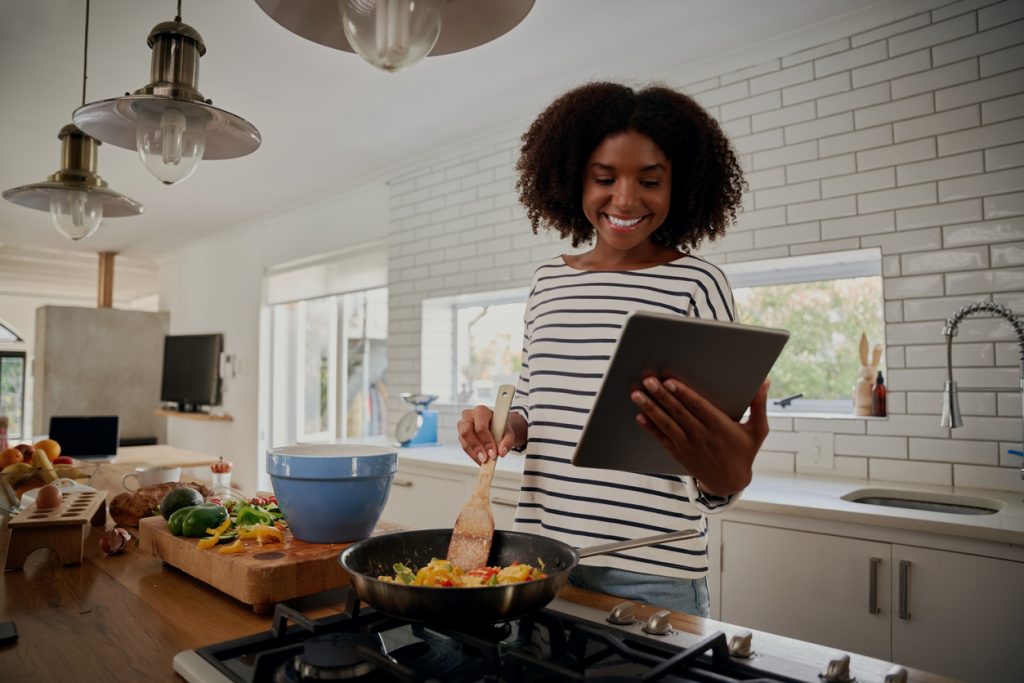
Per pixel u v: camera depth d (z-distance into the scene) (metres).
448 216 3.95
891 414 2.32
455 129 3.67
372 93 3.22
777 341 0.67
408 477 3.18
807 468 2.49
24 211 5.41
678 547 1.00
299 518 1.13
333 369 5.32
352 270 4.79
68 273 8.98
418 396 3.66
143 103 1.42
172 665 0.77
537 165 1.29
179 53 1.47
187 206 5.29
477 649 0.69
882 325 2.56
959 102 2.22
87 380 6.98
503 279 3.62
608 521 1.03
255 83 3.11
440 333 4.18
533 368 1.16
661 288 1.06
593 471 1.05
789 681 0.65
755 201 2.67
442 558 0.94
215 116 1.49
